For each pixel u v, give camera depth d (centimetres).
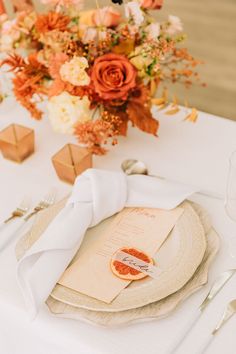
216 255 88
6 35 103
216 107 239
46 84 107
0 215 98
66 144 104
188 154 111
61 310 79
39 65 104
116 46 102
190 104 239
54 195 100
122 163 107
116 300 79
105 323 77
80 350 77
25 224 95
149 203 94
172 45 101
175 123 119
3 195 102
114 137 115
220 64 268
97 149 104
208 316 79
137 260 85
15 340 86
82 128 101
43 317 80
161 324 78
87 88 100
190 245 87
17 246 89
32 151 110
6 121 120
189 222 91
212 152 112
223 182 104
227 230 93
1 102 124
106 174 96
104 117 102
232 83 254
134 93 103
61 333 78
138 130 117
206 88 250
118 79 99
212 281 85
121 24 100
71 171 100
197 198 99
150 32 100
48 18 101
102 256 87
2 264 88
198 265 84
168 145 113
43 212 94
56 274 83
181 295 80
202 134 116
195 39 288
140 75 103
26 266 85
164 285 81
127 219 93
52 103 103
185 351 75
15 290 84
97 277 83
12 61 104
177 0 322
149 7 100
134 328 78
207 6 317
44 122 119
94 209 91
